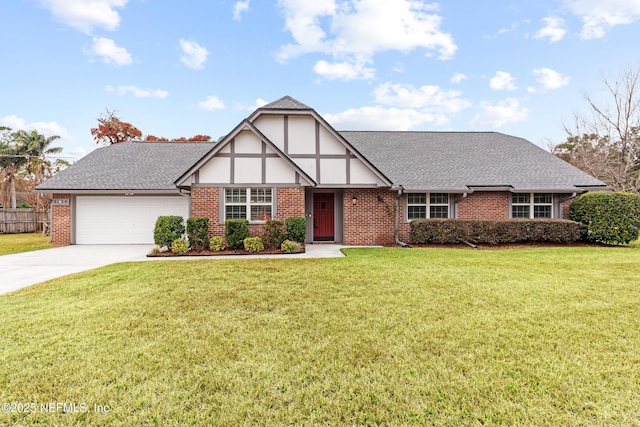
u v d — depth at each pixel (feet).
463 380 10.21
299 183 41.55
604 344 12.66
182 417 8.61
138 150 59.88
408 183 45.55
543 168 50.65
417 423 8.36
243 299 18.44
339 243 47.52
